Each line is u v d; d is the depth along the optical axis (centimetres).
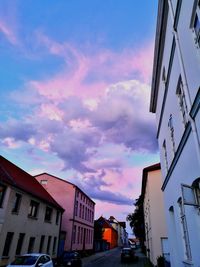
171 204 1009
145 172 2283
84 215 3803
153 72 1191
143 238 3931
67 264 1980
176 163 846
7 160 2333
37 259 1232
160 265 1706
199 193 635
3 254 1573
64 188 3259
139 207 3928
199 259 608
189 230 698
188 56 613
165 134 1093
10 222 1662
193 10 556
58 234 2650
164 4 841
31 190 2048
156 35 983
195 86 564
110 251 5306
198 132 552
